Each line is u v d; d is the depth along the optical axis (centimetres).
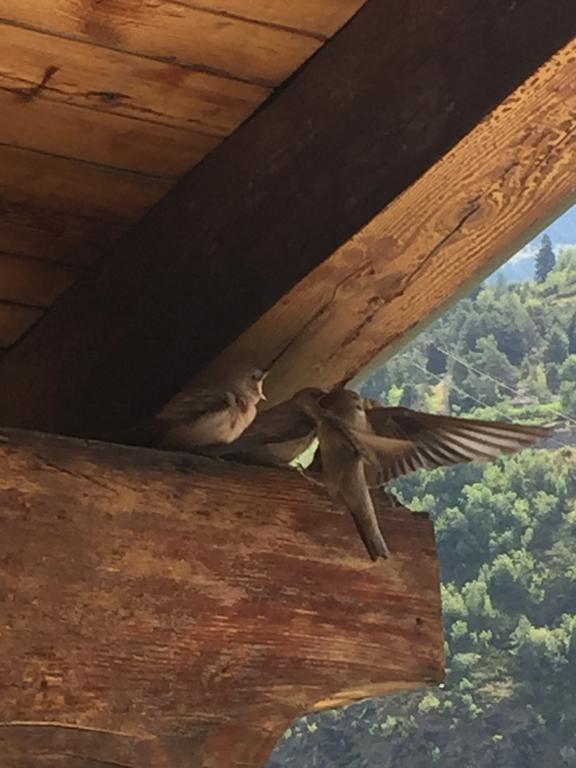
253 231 263
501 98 215
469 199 234
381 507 250
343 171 244
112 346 297
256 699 229
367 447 237
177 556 228
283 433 246
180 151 275
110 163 278
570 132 222
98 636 219
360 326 266
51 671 215
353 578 242
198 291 275
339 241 243
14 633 214
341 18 245
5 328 330
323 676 235
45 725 215
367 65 242
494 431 232
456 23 226
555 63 209
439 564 252
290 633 234
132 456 230
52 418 315
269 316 260
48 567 219
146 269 290
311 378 279
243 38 247
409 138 232
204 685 226
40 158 276
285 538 238
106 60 251
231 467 238
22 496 220
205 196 276
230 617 230
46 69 252
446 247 246
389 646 242
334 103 248
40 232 297
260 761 228
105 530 224
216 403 251
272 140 261
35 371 324
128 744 220
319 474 245
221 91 260
